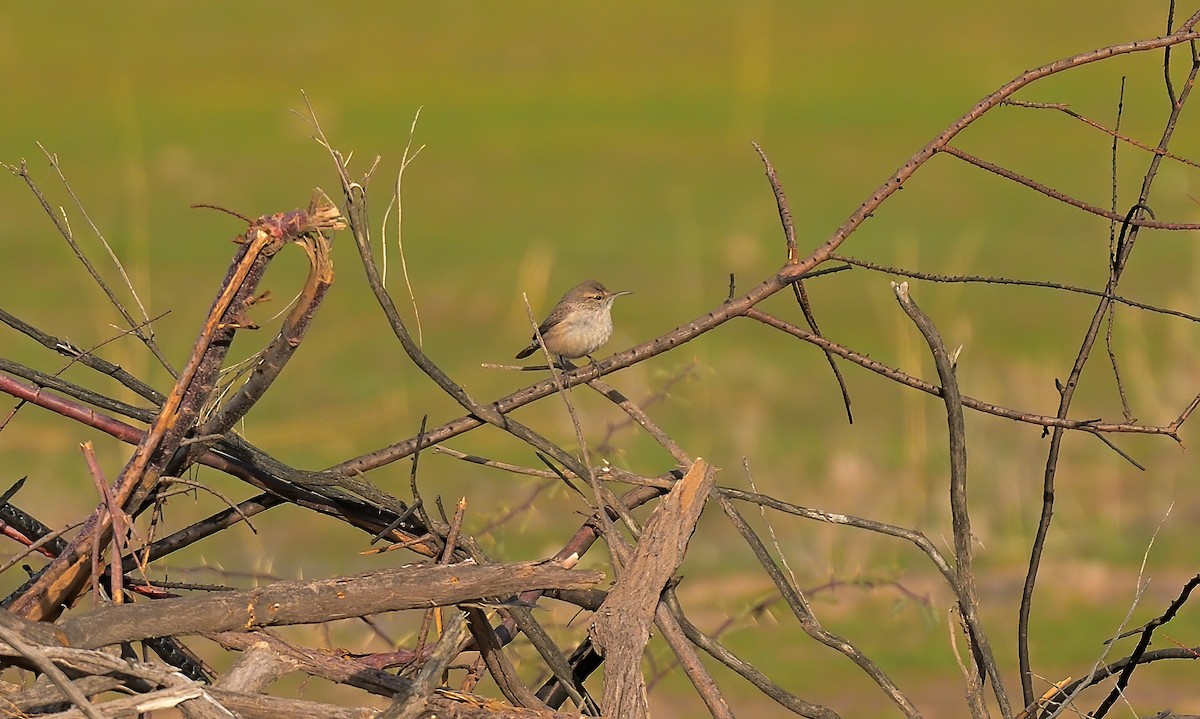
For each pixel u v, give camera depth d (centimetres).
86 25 3969
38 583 525
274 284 2245
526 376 1834
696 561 1361
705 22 4250
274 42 3944
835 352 611
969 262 2389
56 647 439
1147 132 3103
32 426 1538
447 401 1727
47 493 1394
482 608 523
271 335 1928
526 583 511
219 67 3700
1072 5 4231
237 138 3142
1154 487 1574
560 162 3117
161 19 4050
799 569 1320
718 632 770
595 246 2534
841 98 3569
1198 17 618
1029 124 3259
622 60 3928
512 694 553
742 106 3506
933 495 1506
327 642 707
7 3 4075
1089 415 1734
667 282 2323
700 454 1599
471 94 3619
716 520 1453
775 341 2042
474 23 4206
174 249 2366
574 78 3794
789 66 3859
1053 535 1430
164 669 450
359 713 468
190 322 2005
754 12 4309
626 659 515
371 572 507
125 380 628
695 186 2945
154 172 2853
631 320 2125
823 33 4138
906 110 3447
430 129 3309
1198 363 1875
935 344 601
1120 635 618
